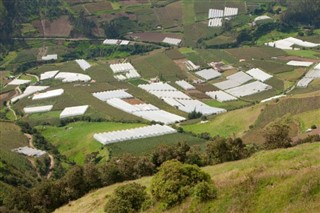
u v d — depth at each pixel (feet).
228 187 186.80
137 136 606.96
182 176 201.05
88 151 594.24
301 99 598.34
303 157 226.38
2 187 438.40
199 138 593.01
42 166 557.33
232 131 603.67
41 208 330.95
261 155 273.75
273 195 169.48
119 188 225.56
